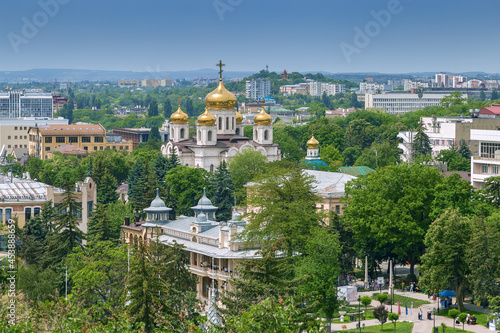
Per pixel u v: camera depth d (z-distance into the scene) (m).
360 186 195.75
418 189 181.62
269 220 165.00
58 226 190.12
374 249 179.12
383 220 176.88
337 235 157.88
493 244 150.12
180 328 105.06
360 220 178.25
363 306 162.25
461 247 154.75
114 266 147.75
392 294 164.38
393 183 183.50
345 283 178.50
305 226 163.00
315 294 132.88
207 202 197.25
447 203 178.50
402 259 186.88
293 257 140.25
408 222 176.75
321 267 145.88
